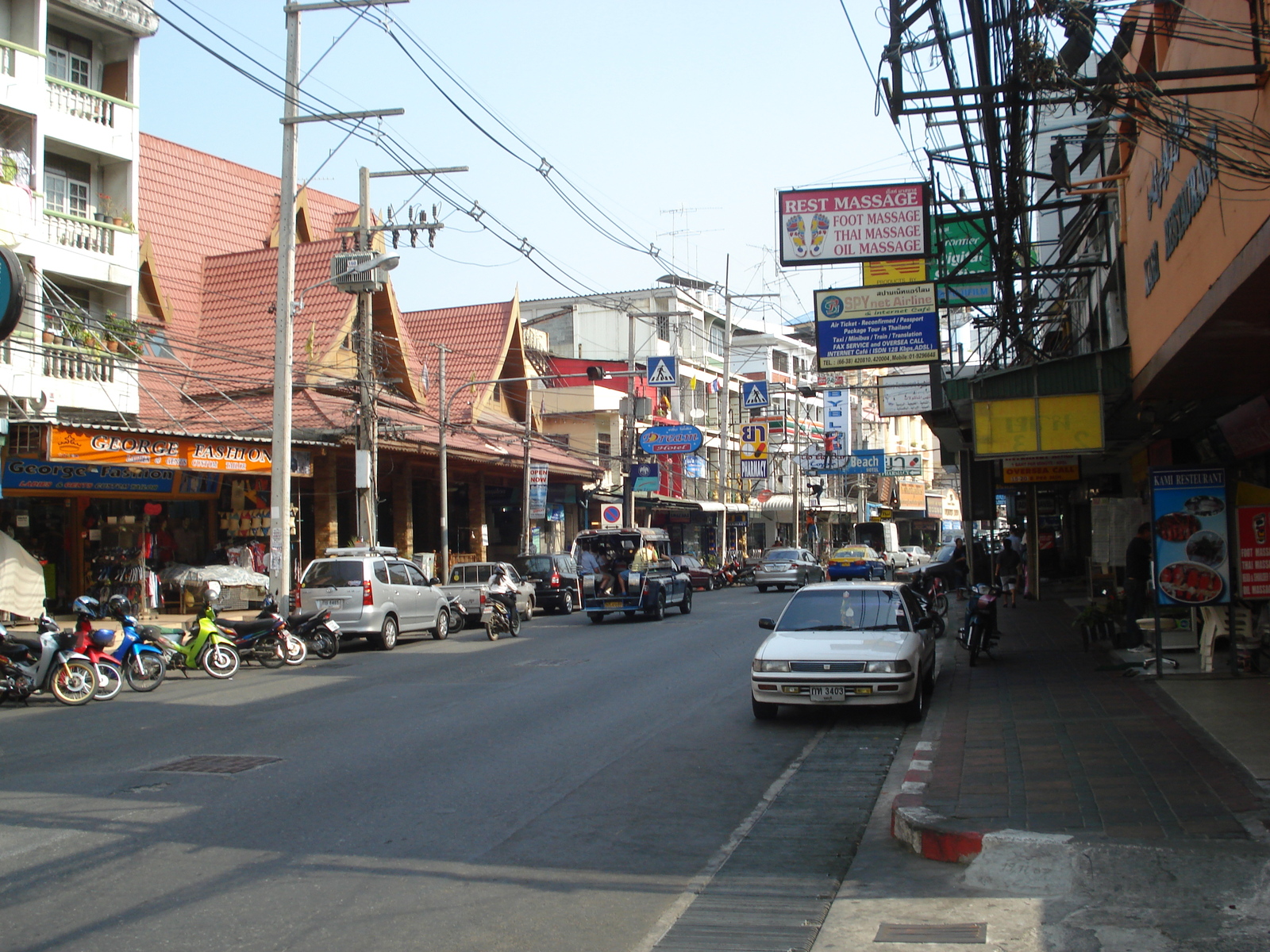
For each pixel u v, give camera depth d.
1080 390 15.94
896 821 7.26
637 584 26.56
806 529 67.44
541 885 6.33
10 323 13.05
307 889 6.22
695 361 60.16
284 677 17.09
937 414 21.73
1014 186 12.91
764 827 7.67
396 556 23.16
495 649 20.91
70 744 11.02
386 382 31.30
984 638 16.42
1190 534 12.33
